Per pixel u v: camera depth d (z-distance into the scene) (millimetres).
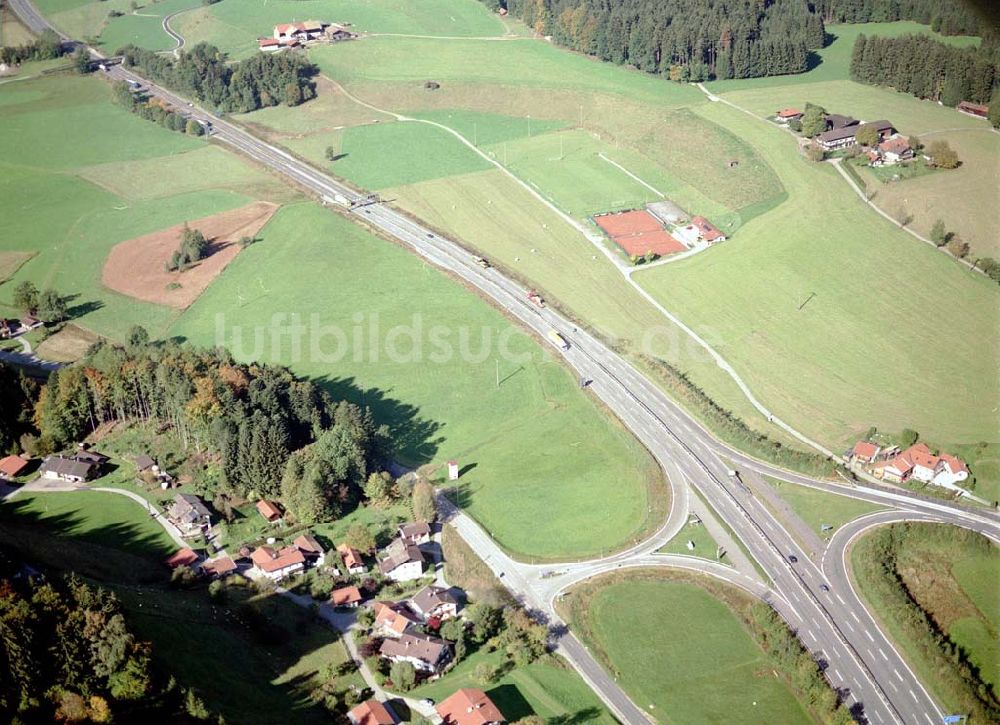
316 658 191125
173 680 168000
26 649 164375
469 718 173500
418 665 188875
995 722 180500
